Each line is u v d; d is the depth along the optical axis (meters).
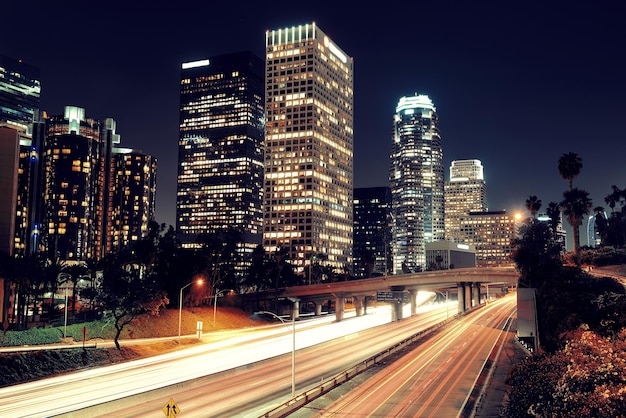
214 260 167.00
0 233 143.62
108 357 86.12
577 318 72.81
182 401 55.12
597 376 40.47
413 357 84.50
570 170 140.38
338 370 74.88
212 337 114.44
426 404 55.03
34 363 74.50
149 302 99.50
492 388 62.75
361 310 181.88
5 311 121.50
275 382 65.94
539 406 44.41
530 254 117.19
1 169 145.75
